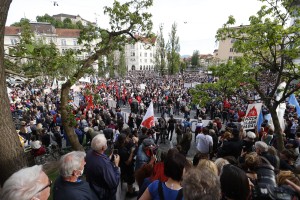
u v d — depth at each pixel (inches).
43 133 422.0
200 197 64.8
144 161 191.8
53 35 2415.1
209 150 285.3
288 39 301.9
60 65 224.7
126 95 1080.8
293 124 475.2
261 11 312.3
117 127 465.4
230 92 323.0
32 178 68.5
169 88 1347.2
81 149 292.7
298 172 142.3
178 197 83.0
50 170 320.2
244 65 307.6
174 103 898.1
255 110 366.6
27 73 230.5
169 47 2338.8
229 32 338.6
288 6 298.7
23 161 137.3
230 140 244.4
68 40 2709.2
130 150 220.4
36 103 800.3
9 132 130.8
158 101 920.3
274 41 278.4
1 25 124.3
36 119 582.2
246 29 310.5
